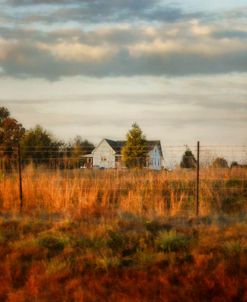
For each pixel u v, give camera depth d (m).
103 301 9.74
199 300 9.66
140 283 10.29
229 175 20.61
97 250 12.20
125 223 14.55
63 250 12.35
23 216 16.31
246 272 10.62
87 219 15.69
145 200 18.08
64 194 18.20
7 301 9.91
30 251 12.37
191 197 18.31
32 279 10.52
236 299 9.59
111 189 19.50
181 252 11.93
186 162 22.56
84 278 10.72
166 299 9.54
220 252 11.80
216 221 14.94
